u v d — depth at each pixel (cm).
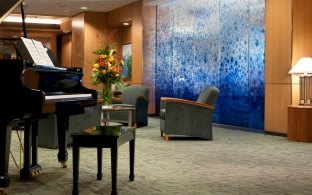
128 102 1009
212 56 1097
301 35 834
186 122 762
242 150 655
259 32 938
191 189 400
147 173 475
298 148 681
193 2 1166
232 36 1024
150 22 1329
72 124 667
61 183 420
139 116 1000
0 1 420
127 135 397
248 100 976
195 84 1168
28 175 436
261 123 938
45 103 358
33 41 434
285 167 519
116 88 1192
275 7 863
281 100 846
